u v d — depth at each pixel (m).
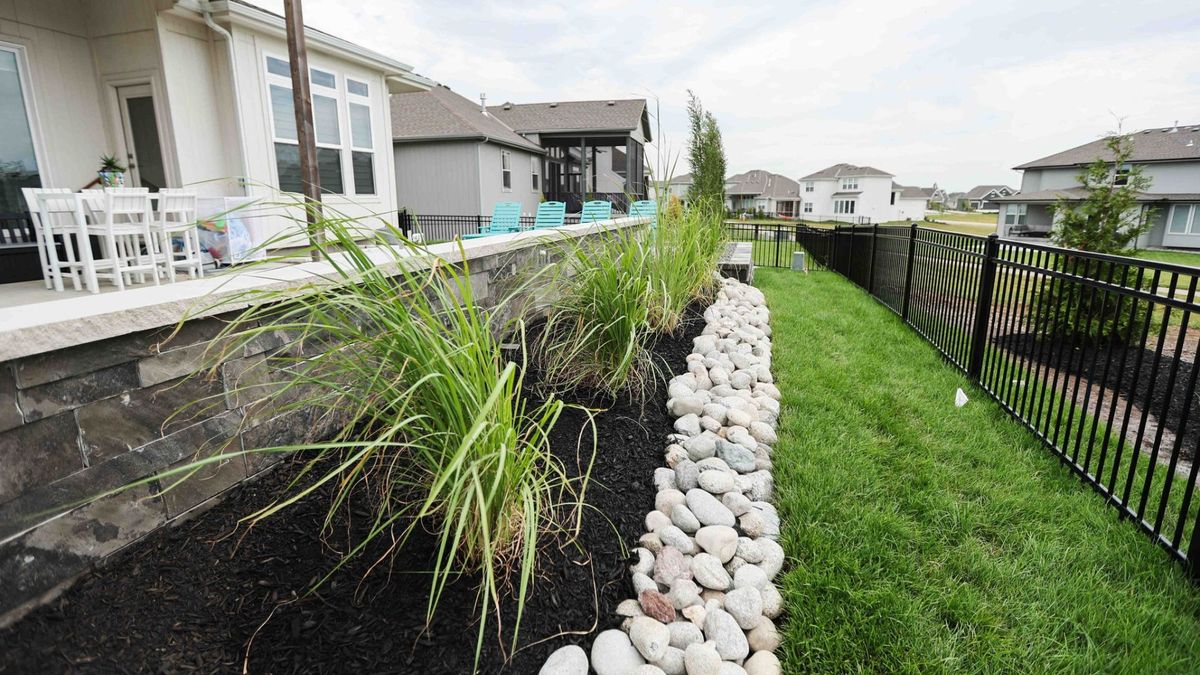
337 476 1.88
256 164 7.22
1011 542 1.99
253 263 1.61
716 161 10.45
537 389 2.69
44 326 1.20
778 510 2.14
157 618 1.30
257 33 7.11
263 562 1.51
